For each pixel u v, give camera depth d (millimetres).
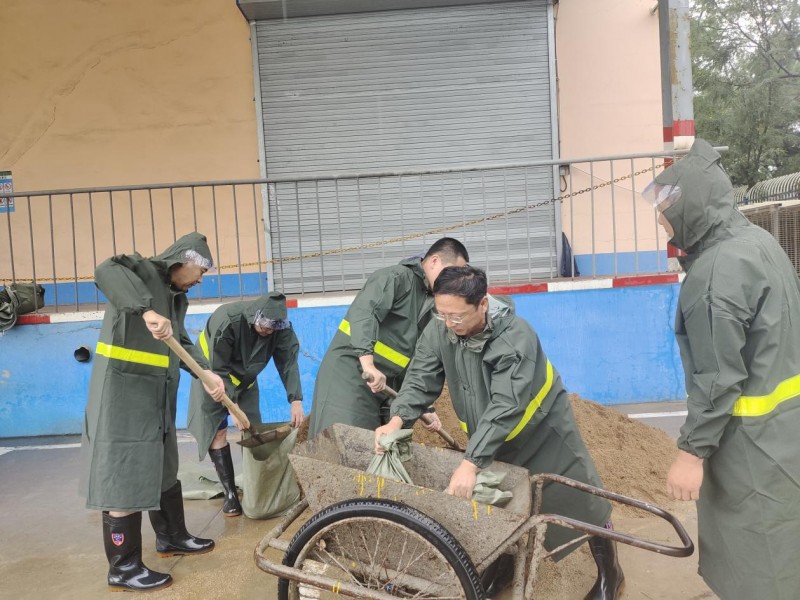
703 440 2174
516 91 7586
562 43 7547
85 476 3238
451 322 2486
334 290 7574
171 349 3459
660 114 7531
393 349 3953
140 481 3246
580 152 7602
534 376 2730
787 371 2217
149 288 3350
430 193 7695
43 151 7773
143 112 7738
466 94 7609
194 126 7742
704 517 2408
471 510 2285
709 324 2170
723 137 21875
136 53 7676
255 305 4004
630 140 7566
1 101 7730
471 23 7543
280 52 7637
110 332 3289
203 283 7809
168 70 7695
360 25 7586
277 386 6355
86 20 7641
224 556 3670
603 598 2902
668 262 6605
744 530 2238
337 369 3984
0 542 4023
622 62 7523
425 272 3549
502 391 2475
